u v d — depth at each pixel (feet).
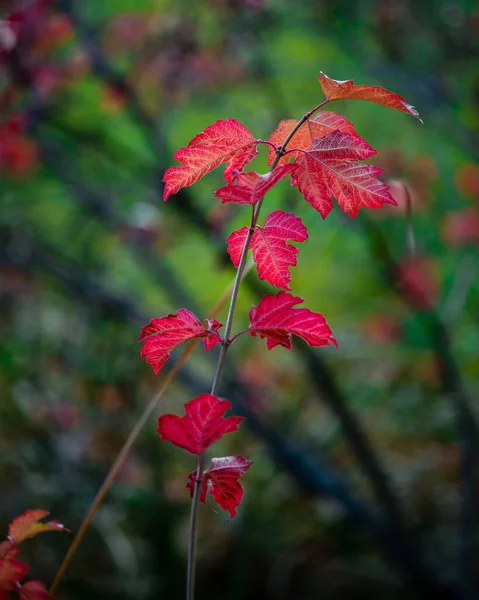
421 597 12.53
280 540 14.51
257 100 14.30
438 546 13.67
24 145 10.94
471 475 12.09
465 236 12.73
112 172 12.82
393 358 16.74
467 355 15.56
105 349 15.23
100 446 14.92
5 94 9.73
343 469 15.67
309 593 13.88
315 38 14.17
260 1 11.07
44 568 13.83
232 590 13.79
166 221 10.84
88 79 11.27
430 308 11.88
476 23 12.90
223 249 9.55
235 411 11.99
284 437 12.64
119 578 13.80
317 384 11.38
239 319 15.51
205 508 15.01
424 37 13.14
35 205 14.64
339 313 17.40
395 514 11.90
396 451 16.15
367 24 12.47
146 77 11.82
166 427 4.06
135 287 16.24
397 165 12.69
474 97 13.14
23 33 9.27
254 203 4.05
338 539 14.83
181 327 4.14
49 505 14.26
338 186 4.11
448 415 15.88
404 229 12.13
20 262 12.75
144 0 12.22
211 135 4.11
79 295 12.73
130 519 14.42
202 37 11.85
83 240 14.89
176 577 13.78
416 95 13.07
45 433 14.99
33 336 15.58
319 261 15.98
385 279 11.99
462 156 14.47
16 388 15.30
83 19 10.74
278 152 4.12
